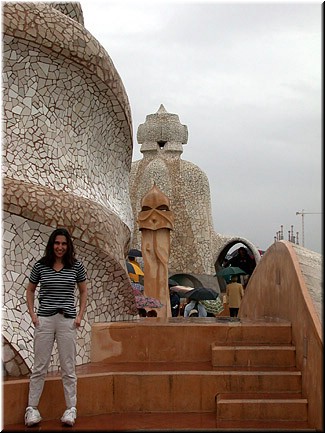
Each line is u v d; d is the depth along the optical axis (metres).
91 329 7.76
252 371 6.94
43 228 7.23
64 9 8.77
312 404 6.21
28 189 7.13
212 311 16.17
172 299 19.47
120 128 8.88
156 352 7.79
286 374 6.81
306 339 6.64
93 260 7.74
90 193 8.23
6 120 7.47
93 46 7.95
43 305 6.12
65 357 6.11
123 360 7.77
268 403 6.40
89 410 6.63
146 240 14.96
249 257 31.72
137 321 8.31
